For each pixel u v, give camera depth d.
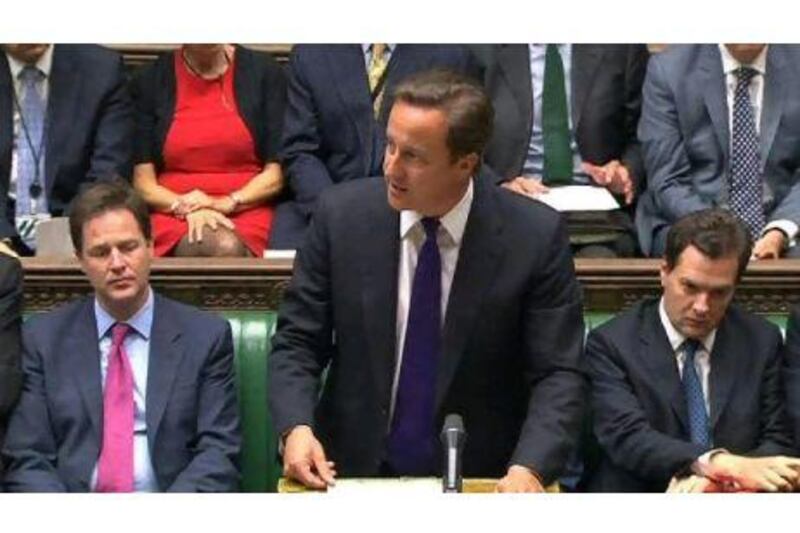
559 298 3.66
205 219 4.98
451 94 3.41
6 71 5.10
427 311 3.66
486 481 3.44
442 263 3.65
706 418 4.00
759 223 4.98
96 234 3.91
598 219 4.96
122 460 3.91
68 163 5.09
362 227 3.67
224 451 3.95
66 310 4.06
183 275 4.60
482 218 3.64
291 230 5.03
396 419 3.69
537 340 3.65
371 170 5.11
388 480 3.40
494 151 5.22
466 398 3.68
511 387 3.74
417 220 3.64
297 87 5.18
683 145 5.04
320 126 5.15
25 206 5.08
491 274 3.64
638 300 4.57
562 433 3.54
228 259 4.62
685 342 4.03
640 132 5.12
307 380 3.66
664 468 3.85
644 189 5.21
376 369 3.66
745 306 4.57
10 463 3.90
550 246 3.66
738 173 5.01
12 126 5.10
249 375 4.26
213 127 5.20
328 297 3.71
